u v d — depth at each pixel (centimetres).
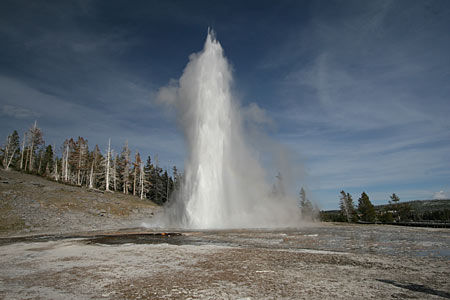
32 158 7331
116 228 3056
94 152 7588
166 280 848
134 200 6181
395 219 8300
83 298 692
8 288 785
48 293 735
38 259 1223
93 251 1414
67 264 1110
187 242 1742
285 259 1158
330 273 912
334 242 1717
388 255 1241
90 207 3962
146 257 1234
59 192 4362
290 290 728
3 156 7244
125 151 8050
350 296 673
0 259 1239
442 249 1403
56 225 2936
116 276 907
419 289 726
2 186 3853
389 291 710
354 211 8450
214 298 674
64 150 7325
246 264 1065
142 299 678
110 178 7606
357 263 1070
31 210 3222
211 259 1172
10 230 2570
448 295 674
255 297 675
